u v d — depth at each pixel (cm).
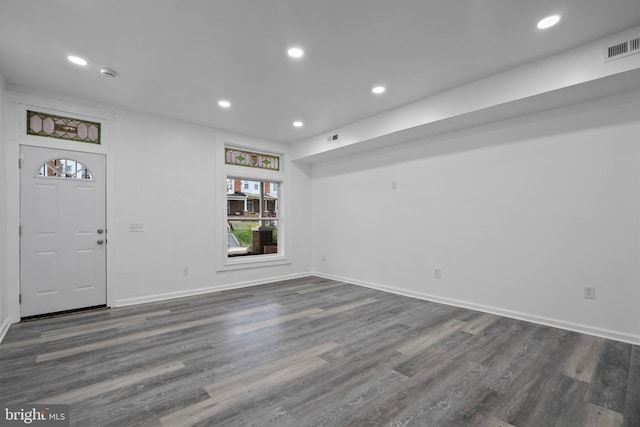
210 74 306
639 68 230
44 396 191
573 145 304
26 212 333
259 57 276
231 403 184
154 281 417
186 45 256
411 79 317
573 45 256
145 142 414
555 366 228
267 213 584
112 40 248
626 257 275
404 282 449
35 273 339
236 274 500
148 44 254
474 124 367
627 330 273
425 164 426
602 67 246
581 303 297
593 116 293
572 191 304
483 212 367
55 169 352
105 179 384
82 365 232
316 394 194
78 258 365
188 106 390
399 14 218
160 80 318
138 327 313
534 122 329
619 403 182
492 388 199
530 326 314
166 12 214
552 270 315
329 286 507
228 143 500
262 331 301
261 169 544
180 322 328
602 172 288
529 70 284
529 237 331
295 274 580
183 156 447
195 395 193
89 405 182
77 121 367
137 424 165
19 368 227
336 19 224
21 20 221
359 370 224
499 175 354
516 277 340
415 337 285
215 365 232
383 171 481
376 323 324
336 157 549
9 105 323
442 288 405
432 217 417
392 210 467
